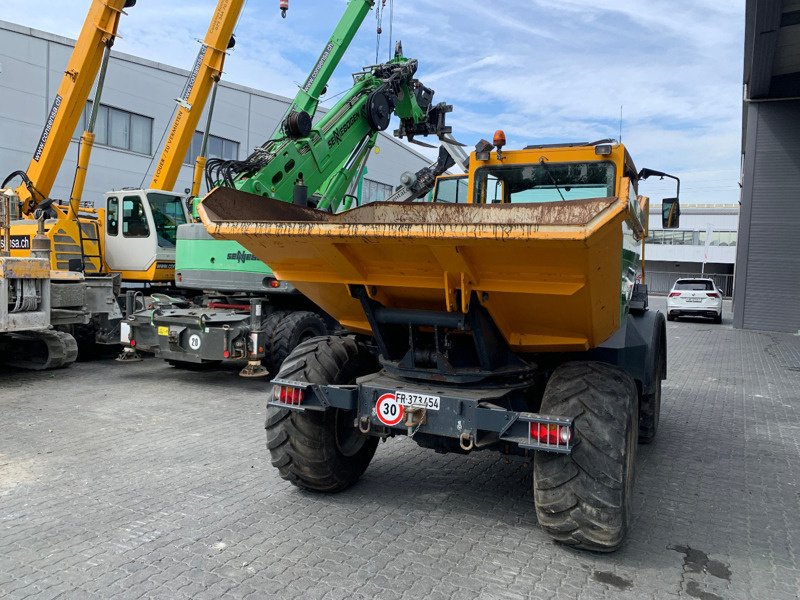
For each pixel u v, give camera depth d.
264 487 4.57
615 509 3.32
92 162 20.47
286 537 3.73
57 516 3.97
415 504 4.32
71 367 9.52
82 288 9.12
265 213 4.39
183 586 3.13
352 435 4.53
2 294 7.56
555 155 4.95
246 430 6.09
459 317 3.68
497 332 3.82
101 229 11.22
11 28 18.25
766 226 18.55
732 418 7.30
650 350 5.37
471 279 3.44
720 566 3.51
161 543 3.62
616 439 3.37
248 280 8.42
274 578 3.23
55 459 5.10
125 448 5.43
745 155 18.64
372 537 3.76
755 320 18.89
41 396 7.40
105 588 3.10
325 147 9.25
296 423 4.17
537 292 3.33
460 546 3.67
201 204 3.70
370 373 4.61
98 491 4.41
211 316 8.08
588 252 2.90
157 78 22.20
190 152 23.14
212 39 11.05
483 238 2.95
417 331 4.13
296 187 6.57
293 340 8.08
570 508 3.39
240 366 9.74
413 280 3.66
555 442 3.29
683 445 6.11
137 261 10.92
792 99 17.88
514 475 4.98
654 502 4.54
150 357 10.59
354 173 10.09
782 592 3.23
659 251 49.66
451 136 10.71
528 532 3.90
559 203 3.62
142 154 21.97
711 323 22.28
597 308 3.45
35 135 19.00
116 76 20.92
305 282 4.08
